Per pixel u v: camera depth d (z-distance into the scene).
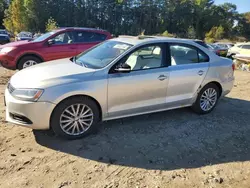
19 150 3.94
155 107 4.96
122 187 3.26
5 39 28.98
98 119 4.48
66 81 4.10
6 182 3.24
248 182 3.50
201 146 4.35
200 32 99.19
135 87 4.60
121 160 3.82
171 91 5.04
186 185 3.37
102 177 3.43
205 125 5.15
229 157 4.08
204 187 3.35
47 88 3.97
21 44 8.77
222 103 6.59
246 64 15.99
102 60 4.65
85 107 4.29
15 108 4.01
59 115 4.10
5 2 78.12
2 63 8.73
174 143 4.38
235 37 92.75
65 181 3.31
